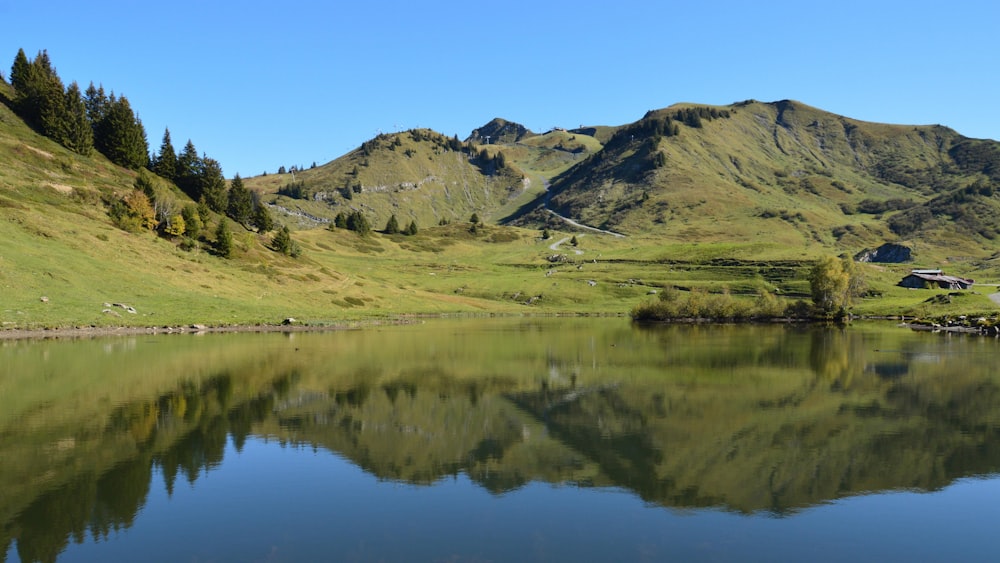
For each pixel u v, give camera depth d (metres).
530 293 192.12
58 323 80.56
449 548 20.06
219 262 130.75
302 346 76.75
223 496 24.78
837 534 21.33
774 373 56.56
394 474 27.61
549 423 37.22
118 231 117.94
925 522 22.31
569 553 19.70
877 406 41.81
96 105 168.50
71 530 21.45
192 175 169.00
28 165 124.00
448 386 49.75
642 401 43.91
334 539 20.77
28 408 39.59
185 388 46.97
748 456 30.25
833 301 133.00
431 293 181.00
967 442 32.62
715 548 20.14
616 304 184.25
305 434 34.34
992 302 133.25
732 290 185.50
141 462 29.05
